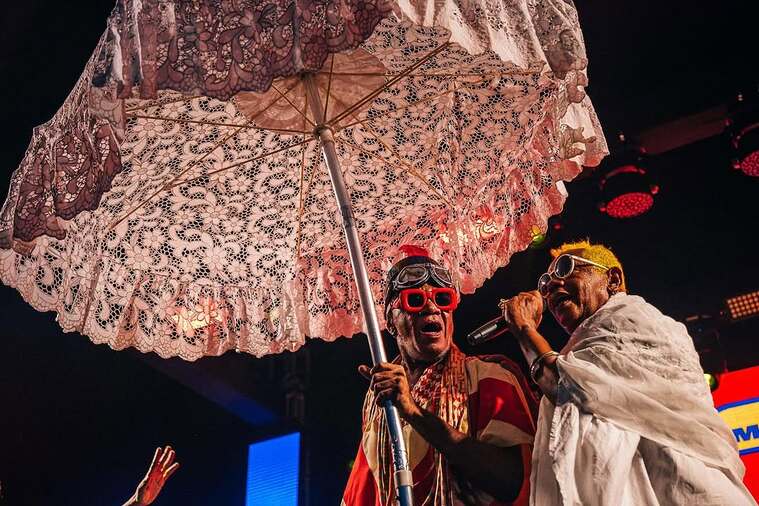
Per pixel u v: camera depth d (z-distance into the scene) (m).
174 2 2.21
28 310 7.60
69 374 8.66
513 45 2.16
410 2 2.01
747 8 6.50
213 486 9.86
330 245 3.50
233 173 3.31
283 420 8.97
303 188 3.39
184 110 3.08
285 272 3.44
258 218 3.40
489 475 2.43
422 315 2.82
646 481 2.18
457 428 2.60
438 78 3.18
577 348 2.46
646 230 7.88
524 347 2.51
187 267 3.34
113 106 2.16
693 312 7.55
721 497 2.12
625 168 6.95
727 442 2.26
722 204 7.78
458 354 2.82
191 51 2.18
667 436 2.22
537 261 7.97
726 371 7.05
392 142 3.34
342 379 9.36
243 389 8.88
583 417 2.26
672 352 2.39
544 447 2.32
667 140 7.18
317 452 9.10
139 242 3.29
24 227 2.41
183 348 3.28
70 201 2.27
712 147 7.76
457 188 3.37
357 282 2.66
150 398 9.54
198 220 3.35
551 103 3.00
